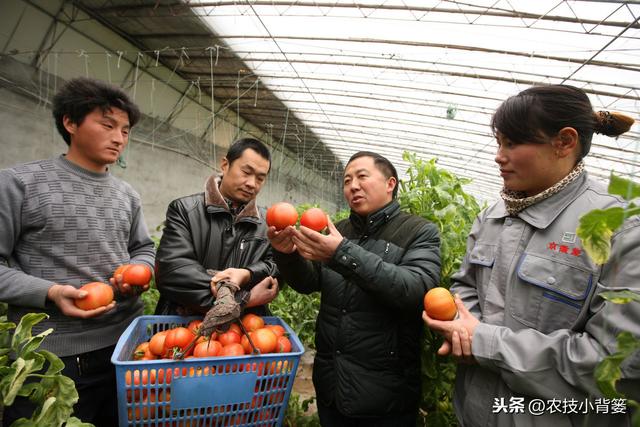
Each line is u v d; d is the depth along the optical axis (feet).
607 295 2.61
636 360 3.10
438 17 28.48
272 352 5.05
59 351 5.51
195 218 6.64
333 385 5.52
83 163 5.98
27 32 25.82
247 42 33.04
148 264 6.81
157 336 5.03
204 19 29.30
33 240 5.49
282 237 5.31
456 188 8.13
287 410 9.27
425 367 6.66
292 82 41.73
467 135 52.44
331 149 70.54
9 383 3.49
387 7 27.45
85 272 5.80
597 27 26.50
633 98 33.45
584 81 33.12
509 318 4.10
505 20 27.71
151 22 29.91
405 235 5.78
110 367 6.21
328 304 5.89
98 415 6.61
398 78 39.40
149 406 4.23
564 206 4.01
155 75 36.81
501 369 3.77
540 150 3.88
